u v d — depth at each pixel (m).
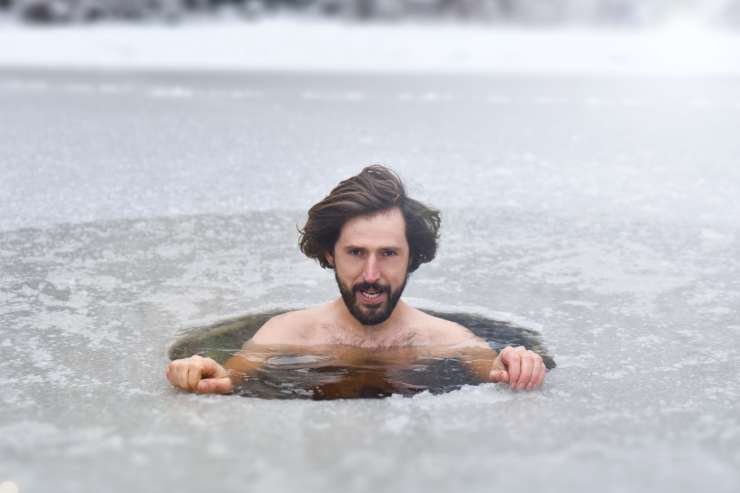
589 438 1.76
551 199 4.29
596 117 7.07
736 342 2.48
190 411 1.93
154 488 1.52
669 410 1.94
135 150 5.41
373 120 6.73
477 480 1.55
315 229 2.46
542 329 2.60
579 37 15.86
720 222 3.89
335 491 1.51
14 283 2.97
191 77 9.86
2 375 2.18
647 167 5.11
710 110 7.55
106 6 16.52
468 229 3.70
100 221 3.77
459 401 1.99
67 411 1.93
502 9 17.91
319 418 1.87
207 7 16.88
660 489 1.54
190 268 3.17
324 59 12.42
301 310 2.60
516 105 7.73
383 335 2.46
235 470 1.60
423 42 14.38
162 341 2.48
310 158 5.18
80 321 2.63
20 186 4.37
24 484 1.54
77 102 7.64
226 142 5.70
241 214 3.92
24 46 13.28
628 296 2.91
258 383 2.17
